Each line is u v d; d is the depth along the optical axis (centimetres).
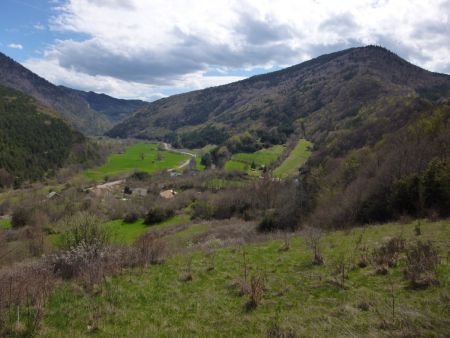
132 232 4969
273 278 1171
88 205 6391
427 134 3619
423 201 2288
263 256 1514
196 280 1242
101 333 860
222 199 6075
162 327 881
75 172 10531
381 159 3669
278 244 1770
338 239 1712
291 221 3588
